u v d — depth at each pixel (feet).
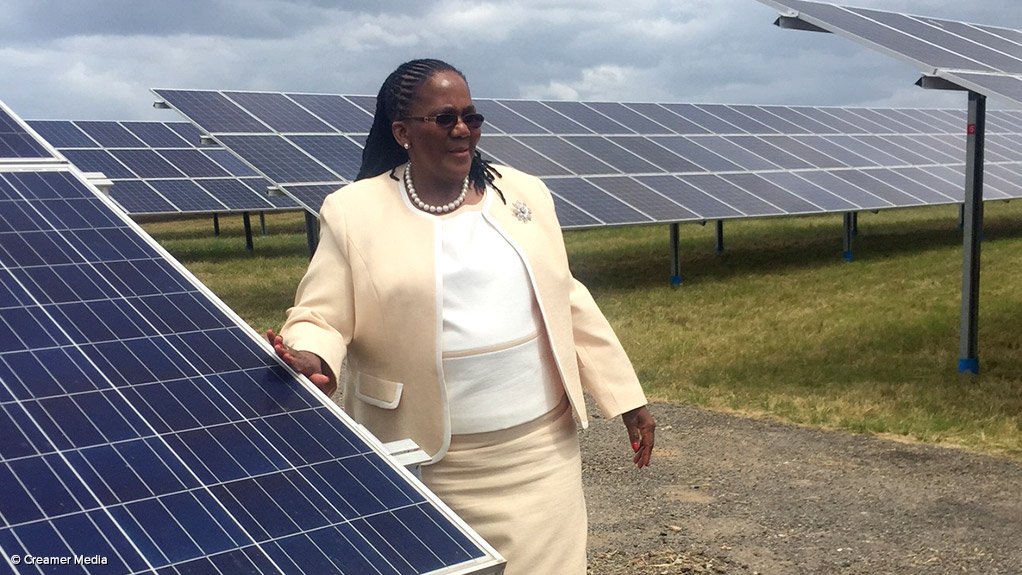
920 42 31.53
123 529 5.68
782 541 17.81
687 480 21.42
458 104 8.96
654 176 54.24
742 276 53.47
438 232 9.14
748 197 53.98
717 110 71.46
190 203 68.03
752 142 64.90
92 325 7.59
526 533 9.27
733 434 24.76
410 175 9.43
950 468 21.59
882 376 30.35
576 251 68.80
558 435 9.62
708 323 40.34
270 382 7.66
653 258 62.80
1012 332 35.96
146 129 80.23
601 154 56.24
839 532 18.15
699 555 17.25
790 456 22.82
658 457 23.13
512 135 56.13
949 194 62.13
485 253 9.21
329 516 6.25
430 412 9.13
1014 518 18.58
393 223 9.23
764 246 67.15
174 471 6.29
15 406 6.41
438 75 9.00
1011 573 16.21
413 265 9.04
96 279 8.21
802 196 55.77
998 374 30.40
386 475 6.84
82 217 9.04
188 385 7.27
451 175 9.09
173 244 83.30
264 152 47.62
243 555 5.72
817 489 20.53
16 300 7.53
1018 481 20.65
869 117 79.66
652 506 19.88
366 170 9.85
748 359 33.35
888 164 66.18
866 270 53.31
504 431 9.28
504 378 9.21
